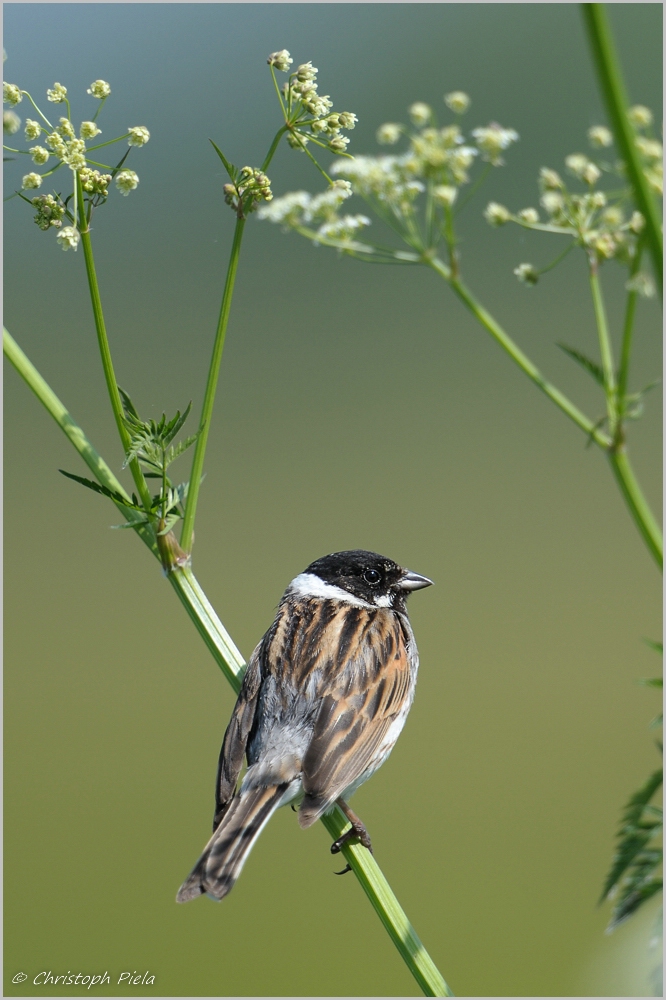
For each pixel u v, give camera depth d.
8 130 7.27
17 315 29.72
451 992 7.22
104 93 7.49
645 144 5.98
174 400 28.36
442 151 7.46
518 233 30.12
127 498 7.98
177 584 8.51
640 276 5.89
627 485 6.16
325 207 7.75
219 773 8.70
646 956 8.12
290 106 7.81
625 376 6.20
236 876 7.79
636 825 5.31
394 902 7.91
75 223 7.42
